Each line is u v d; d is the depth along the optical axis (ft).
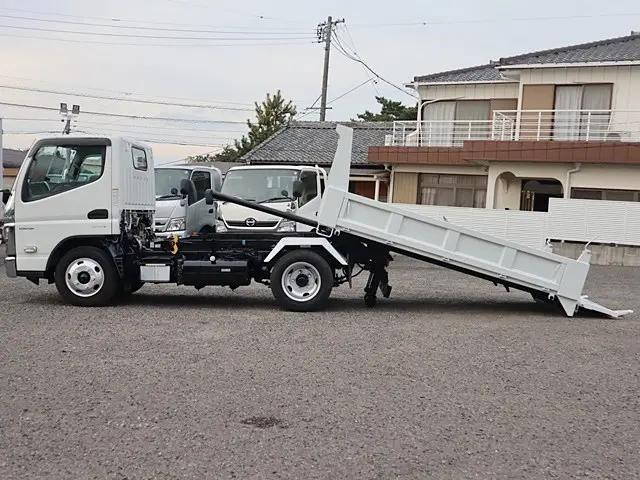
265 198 41.86
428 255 33.53
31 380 20.15
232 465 14.29
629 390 20.94
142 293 39.06
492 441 16.15
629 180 72.79
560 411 18.63
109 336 26.45
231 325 29.43
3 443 15.23
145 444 15.33
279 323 30.25
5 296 36.11
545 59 79.25
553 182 82.38
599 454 15.52
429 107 90.22
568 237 71.10
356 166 96.94
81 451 14.85
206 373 21.34
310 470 14.14
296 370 22.00
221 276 33.19
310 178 43.34
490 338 28.35
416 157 86.07
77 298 32.94
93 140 32.24
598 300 42.60
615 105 75.05
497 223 73.36
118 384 19.92
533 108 78.79
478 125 86.79
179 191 43.80
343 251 34.53
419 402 18.99
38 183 32.50
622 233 69.21
